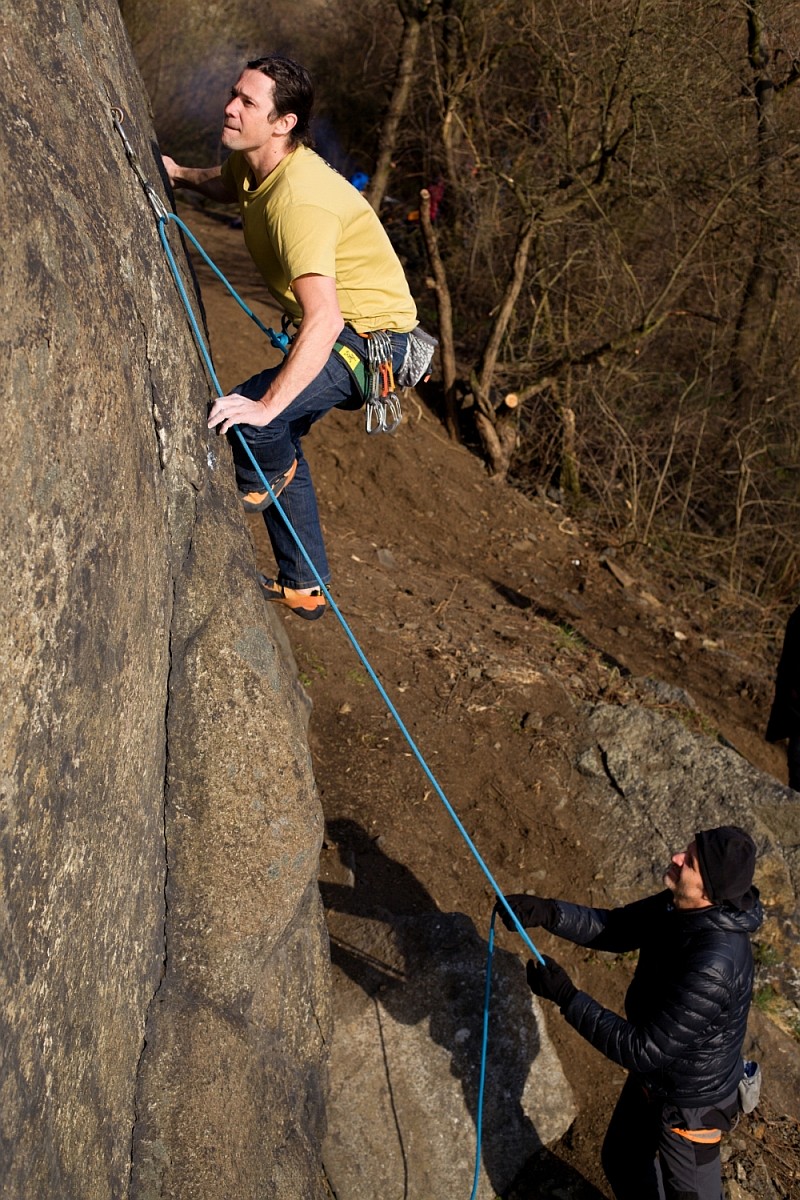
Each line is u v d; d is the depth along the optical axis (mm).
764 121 9422
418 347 3006
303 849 2916
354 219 2691
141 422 2289
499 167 10367
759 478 10016
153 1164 2365
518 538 8641
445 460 9039
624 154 9211
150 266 2477
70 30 2238
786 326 10375
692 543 9734
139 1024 2402
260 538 6168
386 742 5109
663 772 5273
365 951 3953
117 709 2141
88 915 1996
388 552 7457
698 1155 3125
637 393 10305
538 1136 3791
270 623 3381
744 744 6934
